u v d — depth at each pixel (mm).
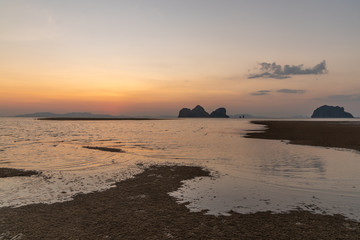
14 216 7598
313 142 26938
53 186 10852
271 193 10078
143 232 6684
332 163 15898
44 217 7570
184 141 30156
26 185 10938
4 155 19125
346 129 47781
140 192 10172
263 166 15180
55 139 32031
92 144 26828
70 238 6309
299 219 7555
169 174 13250
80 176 12727
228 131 49438
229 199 9359
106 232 6664
